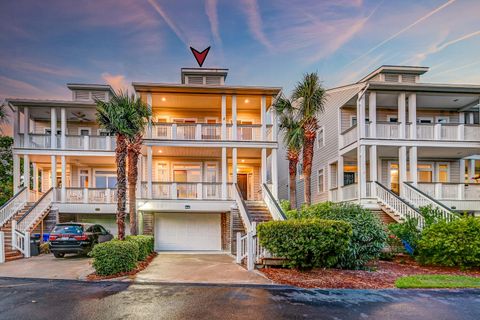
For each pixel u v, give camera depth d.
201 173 20.66
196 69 19.86
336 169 21.31
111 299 7.02
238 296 7.25
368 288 8.02
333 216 10.97
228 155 19.83
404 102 17.38
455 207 17.31
